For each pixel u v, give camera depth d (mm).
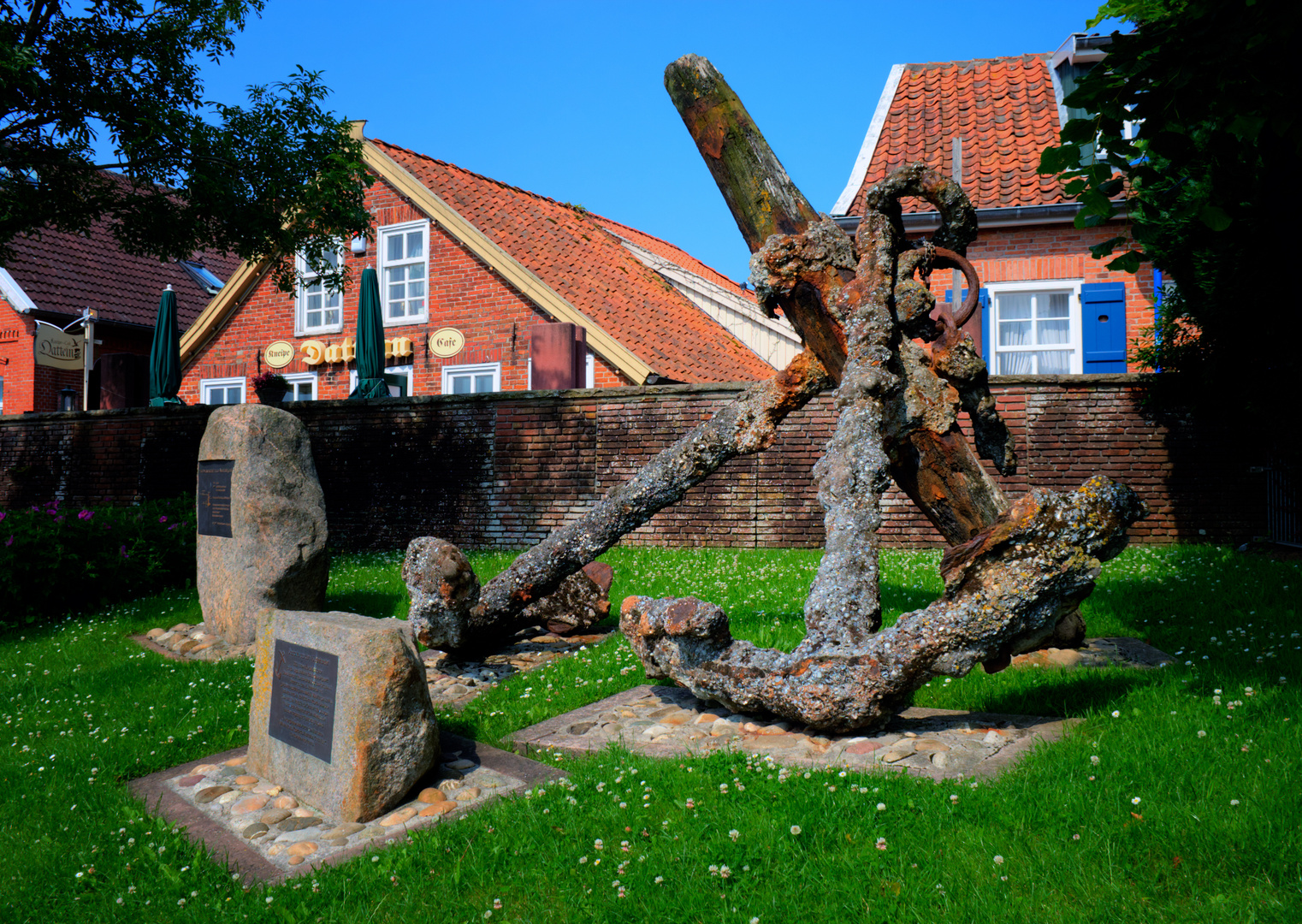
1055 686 4633
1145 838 2857
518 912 2947
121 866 3502
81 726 5363
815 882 2867
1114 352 12820
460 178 19516
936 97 15469
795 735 4152
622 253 20594
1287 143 4293
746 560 10531
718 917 2752
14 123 11234
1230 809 2943
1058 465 11156
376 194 18531
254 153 12648
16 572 9086
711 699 4539
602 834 3355
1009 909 2596
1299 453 9172
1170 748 3467
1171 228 7566
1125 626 6137
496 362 17297
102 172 13344
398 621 4188
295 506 7801
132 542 10320
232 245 14070
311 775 4047
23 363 22016
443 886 3123
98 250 24750
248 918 3043
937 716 4395
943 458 5133
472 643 6395
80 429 16156
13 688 6367
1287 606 6234
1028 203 12750
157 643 7957
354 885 3207
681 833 3240
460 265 17688
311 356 19016
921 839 3035
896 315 4953
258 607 7570
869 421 4426
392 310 18453
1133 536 10922
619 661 6008
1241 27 3803
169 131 11469
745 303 19609
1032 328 13266
